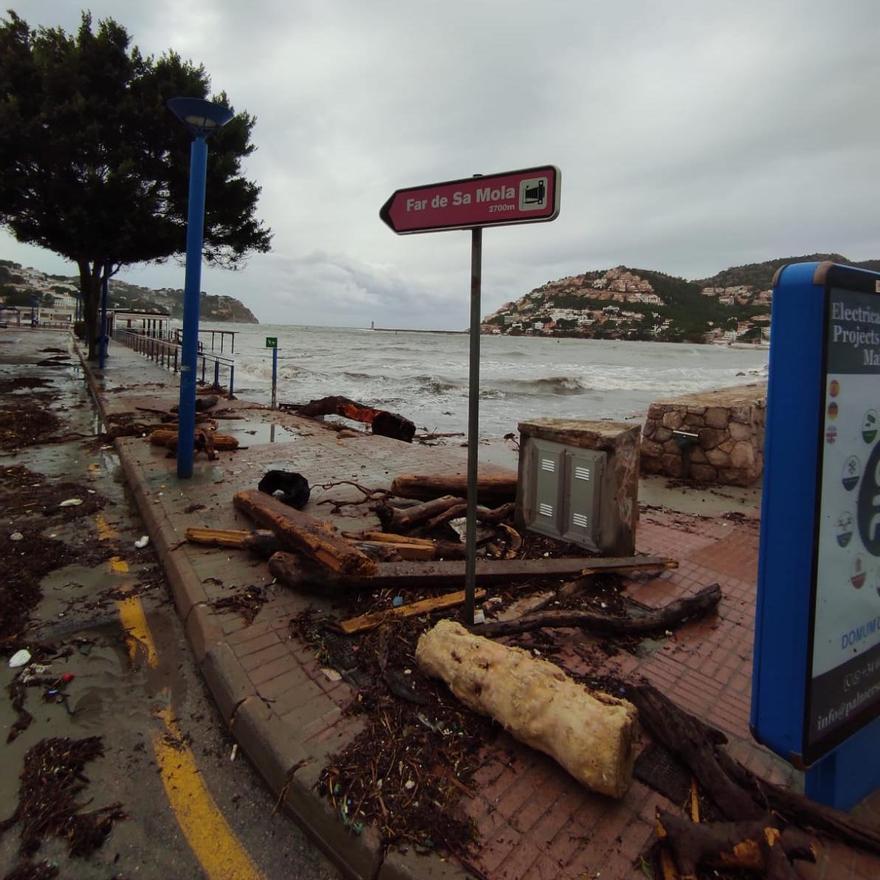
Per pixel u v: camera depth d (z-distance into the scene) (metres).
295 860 2.03
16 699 2.84
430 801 2.08
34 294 110.31
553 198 2.63
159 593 4.02
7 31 17.11
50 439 8.98
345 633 3.18
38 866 1.97
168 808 2.23
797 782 2.22
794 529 1.70
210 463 7.09
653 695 2.52
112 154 16.53
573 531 4.35
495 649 2.52
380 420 10.88
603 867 1.84
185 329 6.14
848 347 1.70
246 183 19.00
